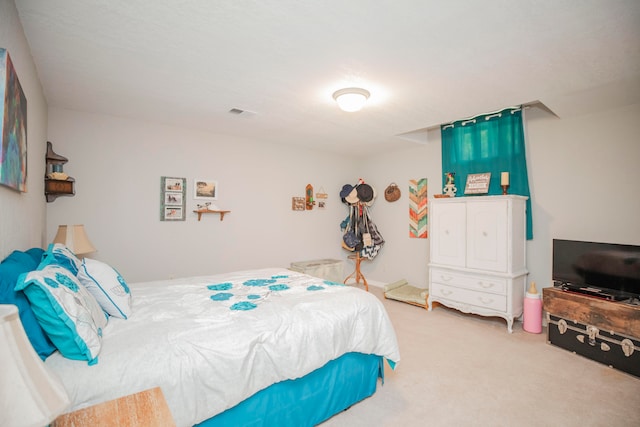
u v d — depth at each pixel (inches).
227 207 164.2
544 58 81.7
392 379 90.5
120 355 50.3
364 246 198.5
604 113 120.3
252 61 84.0
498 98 109.9
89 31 70.5
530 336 122.6
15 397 23.2
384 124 142.3
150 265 141.9
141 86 101.3
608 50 77.2
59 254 71.5
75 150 124.6
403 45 75.7
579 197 126.3
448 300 148.1
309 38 72.8
